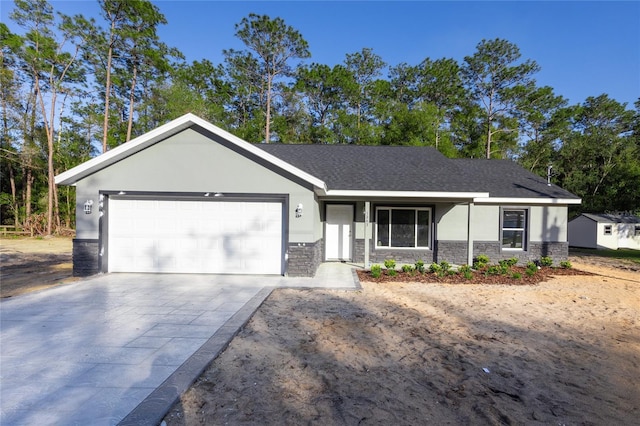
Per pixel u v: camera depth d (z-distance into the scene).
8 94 25.97
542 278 9.95
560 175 33.84
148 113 29.80
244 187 9.43
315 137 30.58
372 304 6.96
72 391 3.35
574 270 11.43
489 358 4.40
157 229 9.67
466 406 3.26
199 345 4.58
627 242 24.27
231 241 9.70
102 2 24.75
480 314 6.36
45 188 30.23
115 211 9.65
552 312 6.55
